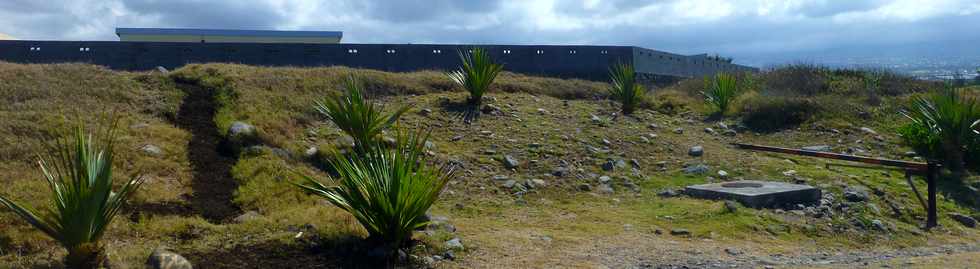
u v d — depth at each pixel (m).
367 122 10.75
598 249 7.27
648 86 24.69
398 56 23.53
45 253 6.27
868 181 11.55
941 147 13.42
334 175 10.47
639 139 13.91
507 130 13.75
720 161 12.73
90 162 6.01
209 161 10.05
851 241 8.66
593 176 11.43
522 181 10.86
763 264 6.94
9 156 8.69
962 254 7.78
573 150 12.65
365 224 6.66
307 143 11.62
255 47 22.33
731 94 17.77
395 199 6.50
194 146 10.60
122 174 8.68
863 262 7.16
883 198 10.62
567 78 24.38
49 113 10.57
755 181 11.06
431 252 6.68
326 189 7.00
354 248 6.59
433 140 12.58
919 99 14.84
